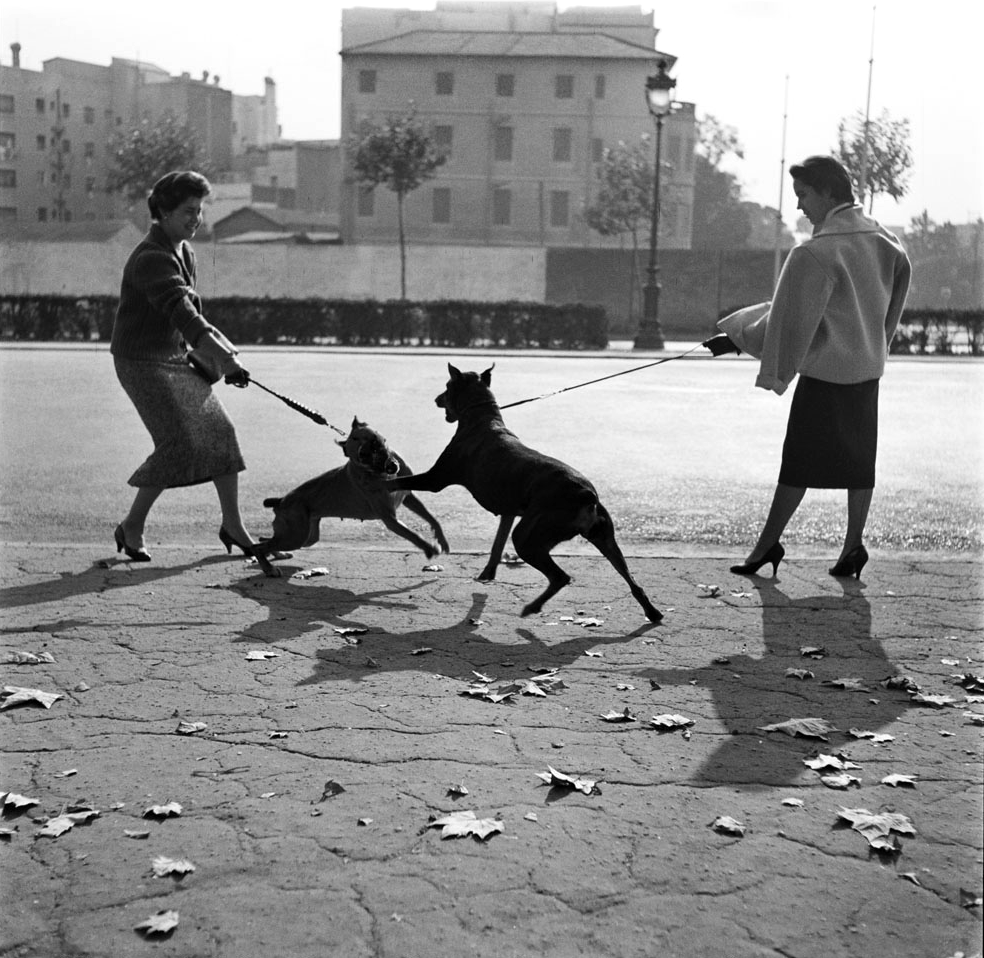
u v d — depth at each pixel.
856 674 4.31
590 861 2.77
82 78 79.00
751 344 6.08
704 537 7.06
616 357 25.95
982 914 2.49
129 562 6.16
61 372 19.34
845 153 40.31
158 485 6.00
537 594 5.54
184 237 6.02
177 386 5.92
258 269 44.66
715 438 11.74
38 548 6.50
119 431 11.70
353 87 59.44
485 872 2.71
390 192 59.69
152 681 4.16
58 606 5.20
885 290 5.84
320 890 2.63
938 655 4.57
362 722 3.74
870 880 2.68
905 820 2.97
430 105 59.34
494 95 59.25
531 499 4.93
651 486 8.84
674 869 2.73
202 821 2.99
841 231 5.80
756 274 45.78
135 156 56.00
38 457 9.98
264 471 9.40
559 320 29.94
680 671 4.34
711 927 2.47
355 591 5.59
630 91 59.25
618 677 4.26
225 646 4.61
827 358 5.71
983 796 3.17
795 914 2.53
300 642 4.68
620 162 49.06
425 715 3.81
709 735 3.65
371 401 14.98
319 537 6.50
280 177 78.81
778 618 5.12
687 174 62.78
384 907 2.55
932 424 13.38
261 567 5.88
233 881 2.68
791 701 3.99
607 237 59.69
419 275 45.19
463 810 3.05
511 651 4.59
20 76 75.50
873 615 5.18
